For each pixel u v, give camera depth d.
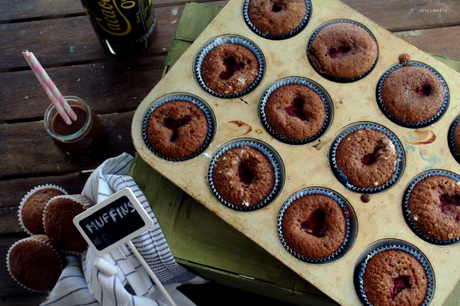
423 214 0.61
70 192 0.75
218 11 0.69
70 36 0.78
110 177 0.64
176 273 0.67
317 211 0.62
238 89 0.64
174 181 0.62
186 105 0.64
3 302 0.72
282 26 0.65
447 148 0.63
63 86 0.77
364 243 0.60
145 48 0.78
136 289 0.65
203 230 0.63
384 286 0.59
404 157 0.63
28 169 0.75
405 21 0.77
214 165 0.62
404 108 0.63
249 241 0.63
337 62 0.64
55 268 0.67
